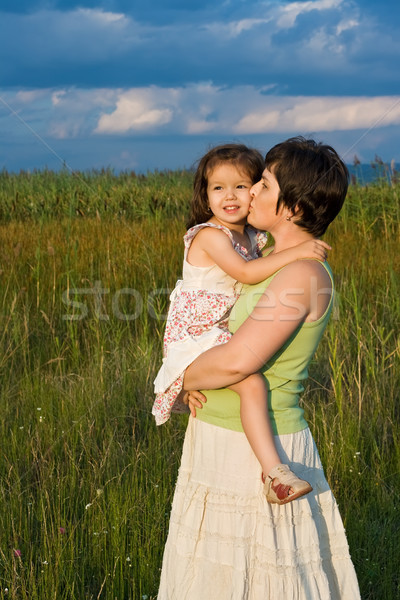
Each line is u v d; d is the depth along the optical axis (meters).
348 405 4.54
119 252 8.37
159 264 7.97
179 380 2.20
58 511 3.37
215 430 2.13
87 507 3.41
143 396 4.92
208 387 2.09
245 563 2.03
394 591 3.04
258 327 1.97
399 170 11.36
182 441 4.33
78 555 3.19
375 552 3.23
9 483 3.71
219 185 2.67
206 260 2.48
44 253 8.16
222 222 2.72
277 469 1.94
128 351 5.77
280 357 2.05
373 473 3.93
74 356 5.66
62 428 4.38
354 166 11.65
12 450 4.13
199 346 2.19
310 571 2.05
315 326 2.04
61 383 5.12
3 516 3.43
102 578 3.07
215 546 2.08
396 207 10.38
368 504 3.65
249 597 2.02
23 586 2.80
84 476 3.85
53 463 3.85
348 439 4.09
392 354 5.32
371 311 6.43
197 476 2.16
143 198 13.63
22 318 6.36
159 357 5.59
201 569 2.09
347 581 2.15
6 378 5.27
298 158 2.05
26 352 5.82
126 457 4.04
